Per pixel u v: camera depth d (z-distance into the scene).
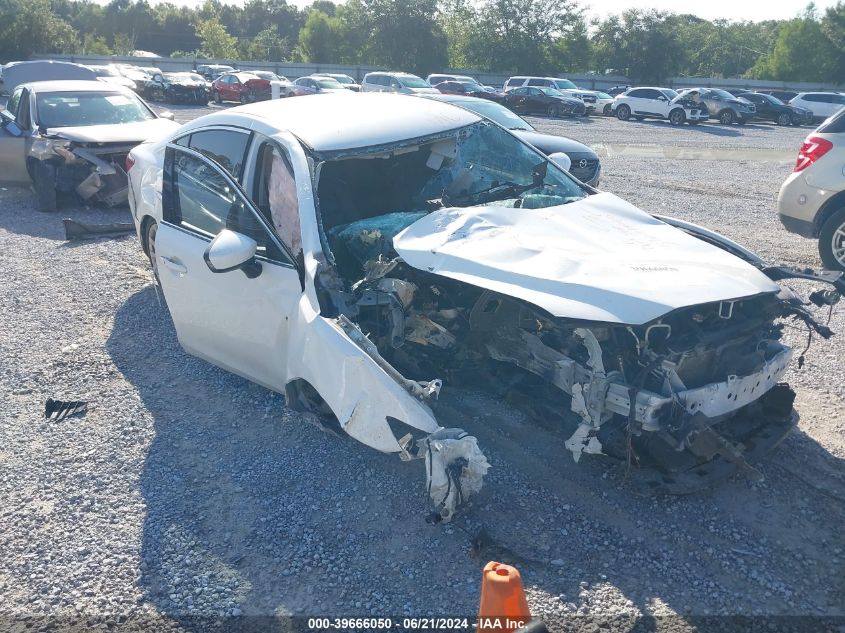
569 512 3.51
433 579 3.11
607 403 3.35
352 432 3.32
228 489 3.77
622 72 56.72
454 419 4.24
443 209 4.20
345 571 3.17
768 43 86.25
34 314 6.21
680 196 11.56
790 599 2.98
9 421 4.49
